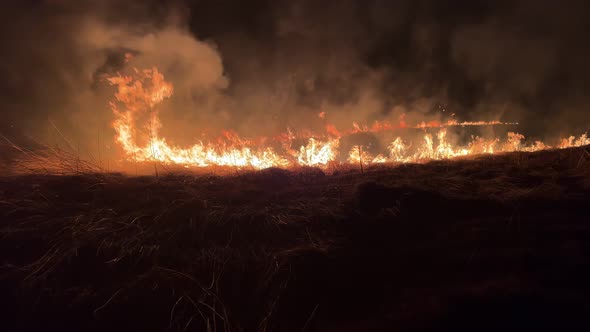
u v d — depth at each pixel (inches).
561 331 82.5
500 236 120.1
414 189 153.2
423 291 98.9
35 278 107.1
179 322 93.2
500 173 182.5
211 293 100.9
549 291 93.8
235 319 94.3
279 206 151.3
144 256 116.8
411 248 117.9
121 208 150.9
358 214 139.2
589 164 179.6
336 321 92.7
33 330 93.0
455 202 144.0
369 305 96.9
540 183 164.6
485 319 87.1
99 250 119.0
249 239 127.5
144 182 181.2
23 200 152.0
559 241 115.0
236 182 185.3
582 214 130.6
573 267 102.2
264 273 108.0
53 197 157.5
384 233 127.3
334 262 111.7
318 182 184.5
